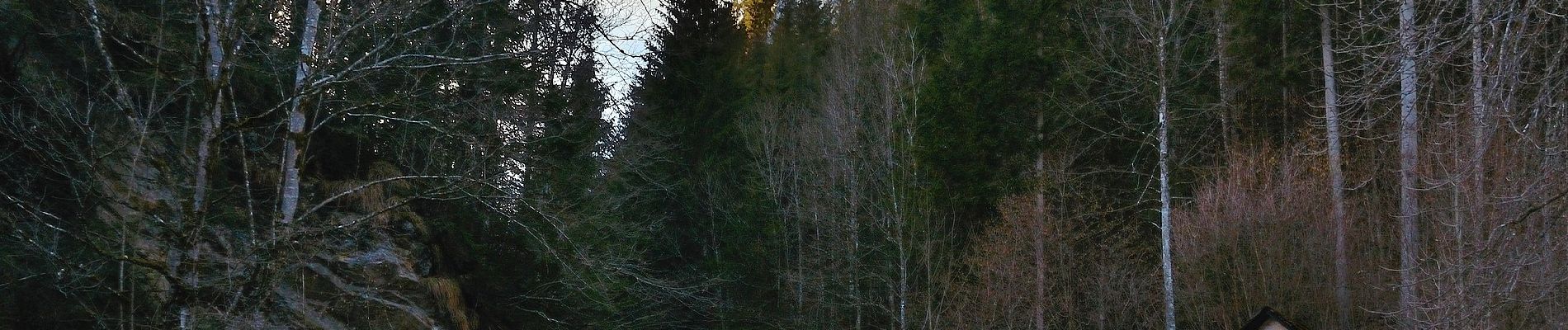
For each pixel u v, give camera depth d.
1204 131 24.42
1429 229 15.38
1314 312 18.88
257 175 12.29
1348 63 22.31
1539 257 11.99
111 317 10.53
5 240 10.23
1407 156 14.55
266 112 9.11
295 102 9.30
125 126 11.35
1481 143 12.27
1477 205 12.01
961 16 27.23
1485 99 12.26
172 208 9.52
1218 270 19.62
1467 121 13.23
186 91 10.59
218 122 8.96
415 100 11.29
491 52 12.22
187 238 8.70
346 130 13.77
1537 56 13.72
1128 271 22.22
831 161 29.89
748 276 30.28
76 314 10.69
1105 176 24.27
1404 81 14.77
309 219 12.59
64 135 10.00
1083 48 24.47
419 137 13.91
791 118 33.75
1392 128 19.52
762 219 31.11
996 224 23.53
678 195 29.84
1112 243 22.89
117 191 10.79
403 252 14.62
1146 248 22.73
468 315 15.74
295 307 12.59
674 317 27.19
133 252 10.16
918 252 24.86
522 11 12.88
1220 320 19.72
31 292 10.55
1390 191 20.22
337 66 10.45
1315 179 20.38
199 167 8.93
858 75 31.02
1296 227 19.66
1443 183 12.67
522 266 17.28
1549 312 12.55
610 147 19.16
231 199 11.51
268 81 11.43
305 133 9.32
